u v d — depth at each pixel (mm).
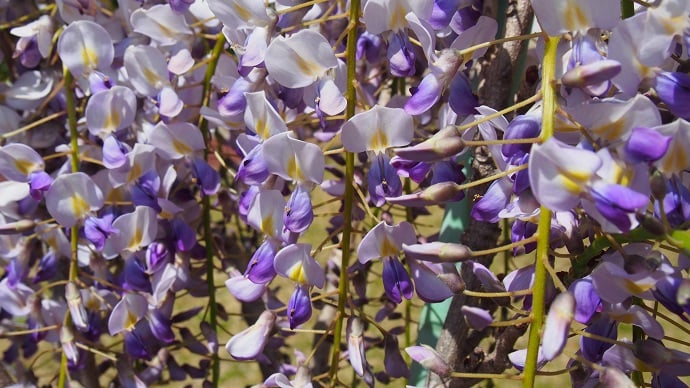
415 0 363
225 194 500
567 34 328
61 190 448
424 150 328
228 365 988
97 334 487
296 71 374
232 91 401
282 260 377
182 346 492
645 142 302
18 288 497
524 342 529
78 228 467
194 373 500
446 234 458
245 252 524
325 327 529
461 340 420
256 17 385
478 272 348
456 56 353
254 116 384
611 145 317
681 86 322
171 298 478
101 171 468
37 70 521
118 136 470
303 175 372
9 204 470
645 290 319
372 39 413
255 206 385
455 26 381
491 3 414
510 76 417
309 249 378
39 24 485
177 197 474
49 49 487
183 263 476
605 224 309
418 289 368
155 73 443
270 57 371
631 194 298
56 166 519
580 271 344
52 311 503
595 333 336
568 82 310
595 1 318
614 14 320
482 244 424
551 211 318
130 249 458
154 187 450
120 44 473
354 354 382
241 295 394
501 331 429
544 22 323
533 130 334
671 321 331
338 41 370
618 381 314
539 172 301
